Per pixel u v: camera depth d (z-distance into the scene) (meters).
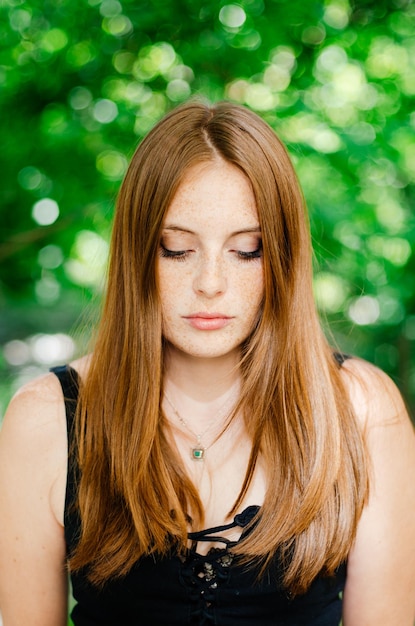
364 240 3.11
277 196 1.26
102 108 3.12
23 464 1.39
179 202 1.21
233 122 1.24
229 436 1.38
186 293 1.24
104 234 3.04
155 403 1.33
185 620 1.33
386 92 3.13
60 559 1.45
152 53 3.09
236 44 3.04
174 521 1.30
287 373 1.33
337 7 3.12
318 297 2.88
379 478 1.38
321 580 1.36
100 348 1.39
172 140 1.23
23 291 3.68
